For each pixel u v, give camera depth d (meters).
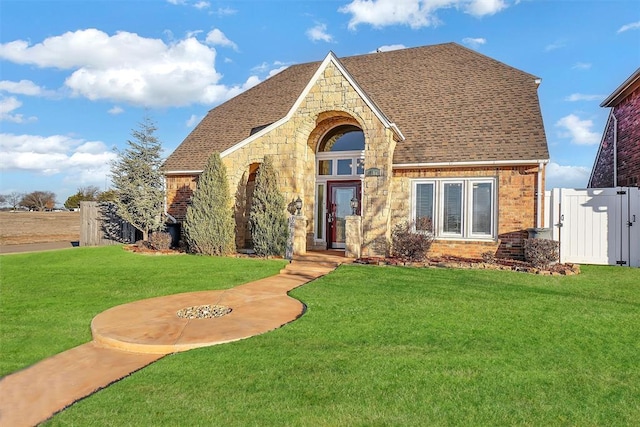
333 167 17.09
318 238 17.14
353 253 13.96
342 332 6.32
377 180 14.24
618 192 13.27
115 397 4.35
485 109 15.84
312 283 9.96
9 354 5.94
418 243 13.04
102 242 21.33
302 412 3.94
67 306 8.30
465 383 4.54
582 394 4.29
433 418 3.82
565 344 5.74
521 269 11.64
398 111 17.14
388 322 6.78
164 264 13.20
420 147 15.05
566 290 9.17
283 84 22.78
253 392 4.38
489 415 3.88
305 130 15.65
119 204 18.50
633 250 13.06
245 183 17.36
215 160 15.63
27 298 8.94
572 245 13.69
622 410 3.97
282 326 6.74
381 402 4.12
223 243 15.35
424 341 5.89
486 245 14.11
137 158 18.36
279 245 14.72
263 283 10.42
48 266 13.01
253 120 20.48
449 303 7.93
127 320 7.16
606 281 10.23
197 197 15.66
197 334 6.34
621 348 5.60
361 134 17.20
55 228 27.55
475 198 14.36
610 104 17.83
